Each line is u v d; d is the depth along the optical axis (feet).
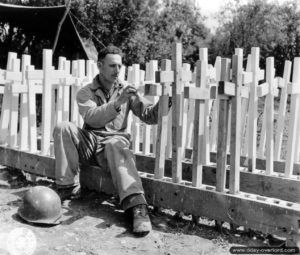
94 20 72.95
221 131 11.64
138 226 11.46
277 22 120.78
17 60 16.80
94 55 60.39
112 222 12.44
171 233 11.85
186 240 11.37
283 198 13.71
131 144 19.08
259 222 10.92
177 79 12.18
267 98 14.32
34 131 16.46
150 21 83.76
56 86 18.52
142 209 11.80
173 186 12.48
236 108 11.42
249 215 11.06
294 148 15.25
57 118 17.78
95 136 13.74
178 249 10.79
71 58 58.70
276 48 123.54
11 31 55.06
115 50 13.47
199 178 12.26
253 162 14.62
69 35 56.13
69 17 51.55
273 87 14.35
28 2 75.77
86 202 14.10
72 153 13.48
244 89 11.73
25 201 12.14
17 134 19.03
